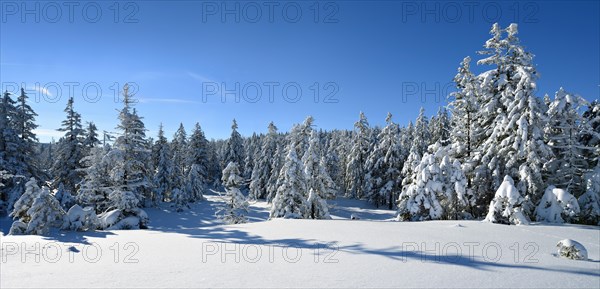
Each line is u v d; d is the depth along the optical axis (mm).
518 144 18688
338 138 79500
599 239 11953
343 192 67000
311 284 6066
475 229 13633
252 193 57406
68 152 36125
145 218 24484
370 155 49531
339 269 7184
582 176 18672
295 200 26953
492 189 20359
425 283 6129
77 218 15602
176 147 63219
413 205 20375
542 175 19734
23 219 15844
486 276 6629
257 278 6465
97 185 26125
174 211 41719
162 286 5926
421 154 49094
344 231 13047
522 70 19125
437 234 12281
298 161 27281
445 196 19859
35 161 34062
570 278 6520
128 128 26641
